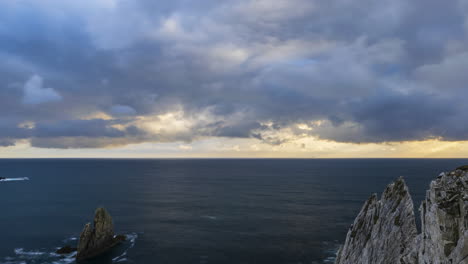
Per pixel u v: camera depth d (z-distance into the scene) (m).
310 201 130.50
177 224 90.25
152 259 62.66
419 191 148.38
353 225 29.97
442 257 13.72
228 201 131.88
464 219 13.61
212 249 68.31
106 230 68.88
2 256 63.66
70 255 64.44
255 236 77.94
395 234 21.30
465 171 15.39
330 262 60.69
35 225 87.88
